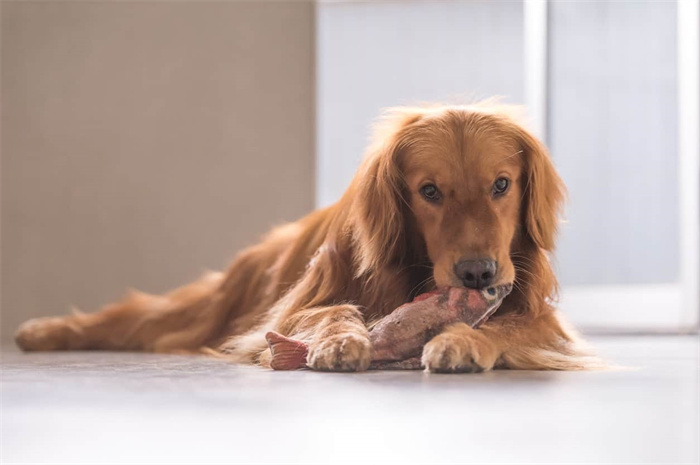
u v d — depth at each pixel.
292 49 7.17
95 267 7.30
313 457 1.51
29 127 7.34
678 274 6.95
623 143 7.09
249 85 7.19
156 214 7.26
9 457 1.54
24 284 7.34
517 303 3.15
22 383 2.61
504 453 1.54
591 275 7.14
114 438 1.70
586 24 7.12
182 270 7.24
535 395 2.25
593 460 1.49
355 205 3.20
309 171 7.17
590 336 6.25
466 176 3.00
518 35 7.19
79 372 3.00
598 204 7.14
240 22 7.19
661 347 4.80
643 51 7.04
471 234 2.88
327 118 7.35
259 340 3.36
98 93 7.29
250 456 1.52
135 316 4.45
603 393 2.31
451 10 7.23
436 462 1.47
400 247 3.13
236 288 4.07
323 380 2.56
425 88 7.28
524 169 3.15
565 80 7.17
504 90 7.22
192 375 2.81
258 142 7.20
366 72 7.32
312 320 3.05
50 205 7.33
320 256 3.32
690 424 1.84
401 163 3.12
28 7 7.31
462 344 2.71
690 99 6.77
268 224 7.19
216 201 7.22
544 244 3.17
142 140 7.26
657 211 7.03
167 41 7.23
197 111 7.22
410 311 2.84
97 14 7.27
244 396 2.23
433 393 2.27
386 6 7.26
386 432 1.73
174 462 1.49
